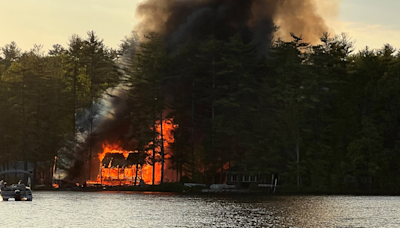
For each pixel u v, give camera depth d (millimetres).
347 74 100562
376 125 94750
